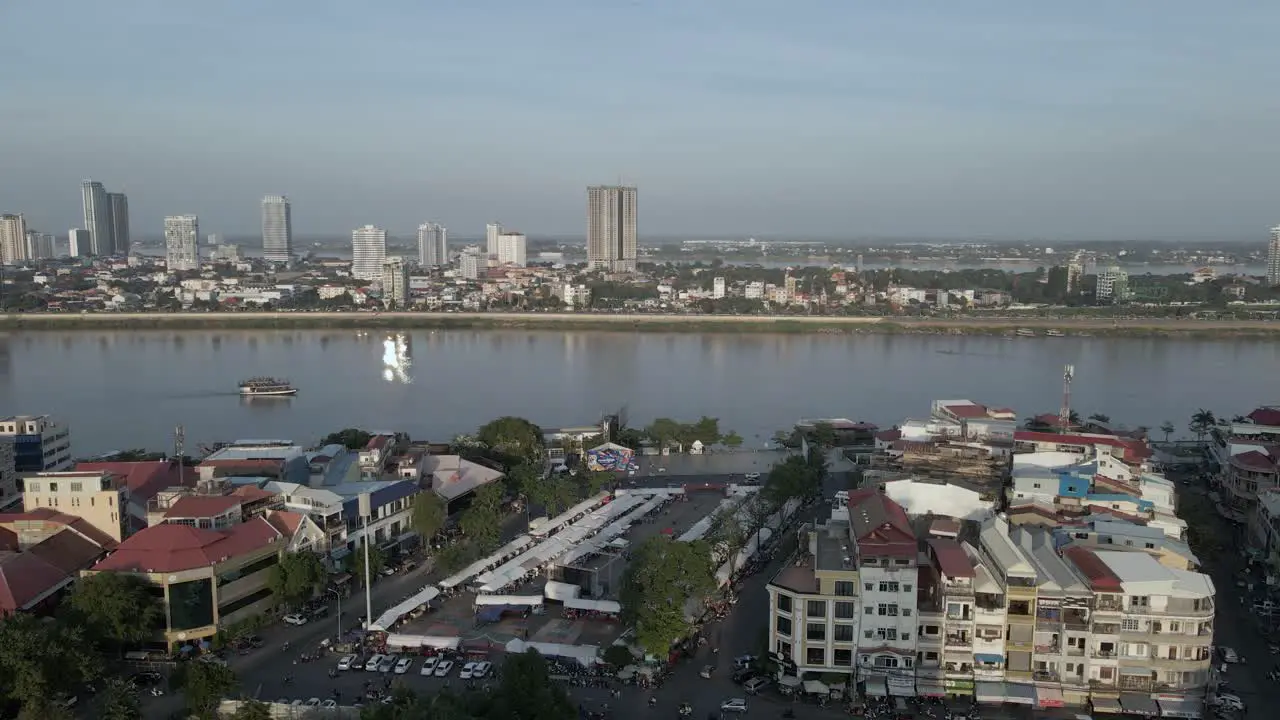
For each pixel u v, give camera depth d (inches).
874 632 5920.3
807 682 5905.5
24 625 5561.0
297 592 7003.0
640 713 5595.5
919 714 5605.3
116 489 7667.3
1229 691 5851.4
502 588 7377.0
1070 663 5782.5
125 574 6264.8
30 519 7450.8
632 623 6417.3
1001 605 5821.9
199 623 6471.5
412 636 6476.4
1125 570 5925.2
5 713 5324.8
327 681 5969.5
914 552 5885.8
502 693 5123.0
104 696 5329.7
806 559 6565.0
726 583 7524.6
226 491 7568.9
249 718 5201.8
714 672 6166.3
